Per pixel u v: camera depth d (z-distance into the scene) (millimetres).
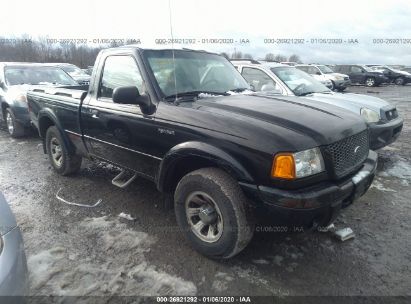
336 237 3332
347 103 5672
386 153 6414
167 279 2762
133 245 3236
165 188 3338
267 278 2781
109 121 3766
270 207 2541
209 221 2902
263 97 3631
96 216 3822
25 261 2182
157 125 3199
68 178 5004
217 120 2842
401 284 2717
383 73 26984
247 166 2625
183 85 3568
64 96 4559
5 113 7762
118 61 3820
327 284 2713
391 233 3477
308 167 2555
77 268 2891
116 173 5207
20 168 5504
